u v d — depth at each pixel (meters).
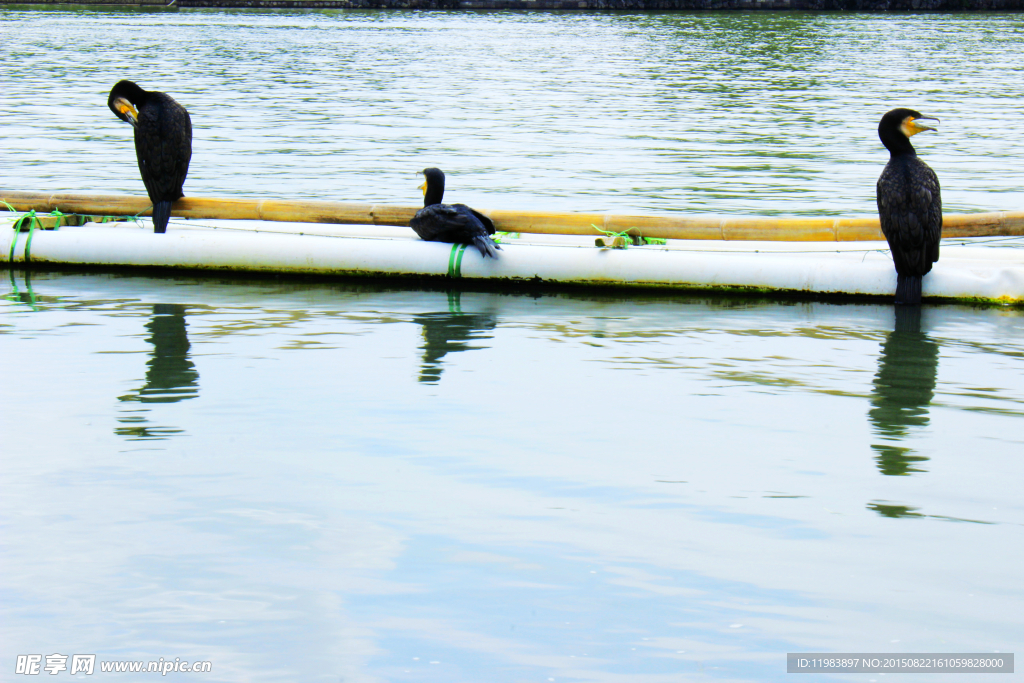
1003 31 84.00
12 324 16.06
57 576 8.88
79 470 10.77
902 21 94.50
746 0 109.06
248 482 10.52
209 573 8.92
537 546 9.33
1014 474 10.71
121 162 30.56
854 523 9.72
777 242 19.86
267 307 17.28
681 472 10.78
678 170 30.50
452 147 34.41
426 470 10.81
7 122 38.06
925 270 17.48
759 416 12.34
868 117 41.59
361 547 9.30
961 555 9.16
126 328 15.89
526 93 49.44
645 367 14.16
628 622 8.23
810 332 15.94
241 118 40.12
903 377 13.75
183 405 12.56
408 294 18.41
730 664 7.75
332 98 46.75
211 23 93.50
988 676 7.62
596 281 18.66
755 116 42.19
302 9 113.81
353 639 8.05
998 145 34.62
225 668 7.75
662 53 69.56
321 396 12.91
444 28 90.50
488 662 7.78
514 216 20.03
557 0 111.44
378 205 20.44
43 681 7.64
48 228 20.48
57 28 84.94
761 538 9.45
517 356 14.63
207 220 21.05
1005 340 15.46
